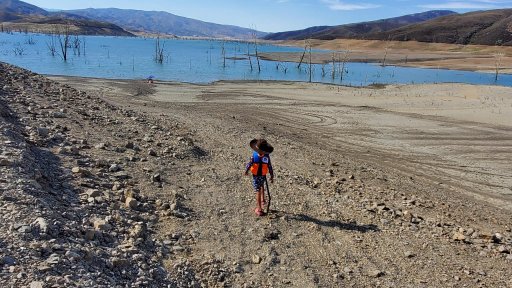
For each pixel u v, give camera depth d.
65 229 6.29
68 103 15.44
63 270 5.24
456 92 47.69
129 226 7.54
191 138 15.98
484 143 25.97
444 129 29.50
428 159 22.03
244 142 17.64
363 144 24.45
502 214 14.00
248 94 43.34
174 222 8.38
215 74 72.75
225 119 25.33
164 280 6.33
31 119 11.65
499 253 9.43
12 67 19.33
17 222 5.95
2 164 7.59
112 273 5.83
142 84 46.41
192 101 36.88
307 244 8.60
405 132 28.23
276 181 12.45
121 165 10.38
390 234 9.70
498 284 7.96
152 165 11.06
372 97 44.28
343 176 15.29
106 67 75.31
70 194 7.89
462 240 9.91
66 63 80.44
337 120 31.33
